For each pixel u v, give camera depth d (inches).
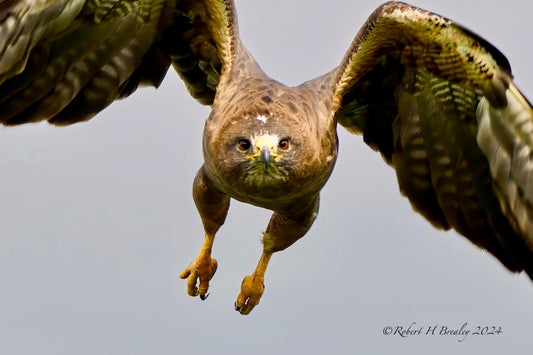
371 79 583.2
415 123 585.6
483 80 544.7
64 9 550.6
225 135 526.0
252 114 522.6
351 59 561.3
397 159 597.3
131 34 577.0
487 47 535.8
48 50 564.4
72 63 572.1
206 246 607.8
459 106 568.7
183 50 591.8
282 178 526.0
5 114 568.7
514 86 538.3
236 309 611.8
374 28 550.6
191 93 609.9
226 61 554.6
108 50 576.4
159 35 587.5
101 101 584.4
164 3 573.0
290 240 588.7
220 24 562.3
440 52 550.6
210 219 595.5
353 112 604.1
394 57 570.3
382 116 596.4
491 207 580.7
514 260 578.6
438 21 535.8
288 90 539.2
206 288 618.2
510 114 543.5
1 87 564.4
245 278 609.0
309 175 532.7
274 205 552.1
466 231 589.9
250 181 528.4
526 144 543.5
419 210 597.9
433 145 585.3
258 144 515.8
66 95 575.8
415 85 577.0
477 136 566.9
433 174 589.9
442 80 564.4
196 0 566.6
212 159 532.7
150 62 593.0
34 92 569.9
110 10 565.3
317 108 546.0
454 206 589.9
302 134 525.0
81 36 567.5
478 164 577.9
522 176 549.0
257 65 559.2
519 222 556.1
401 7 540.1
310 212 574.2
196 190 578.9
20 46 540.1
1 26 532.4
